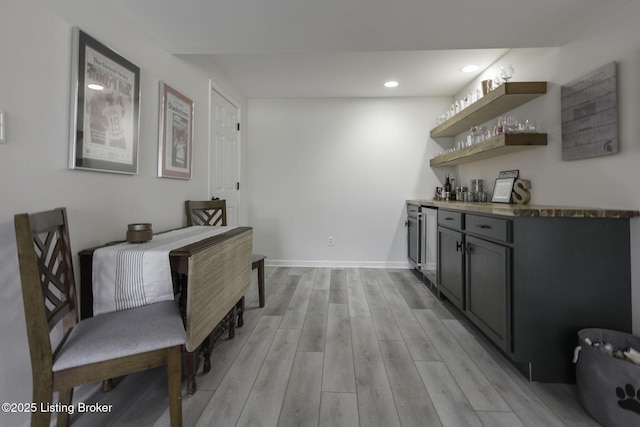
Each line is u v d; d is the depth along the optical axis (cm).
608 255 154
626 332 154
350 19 177
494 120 292
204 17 174
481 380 158
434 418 131
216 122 297
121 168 165
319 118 399
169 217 216
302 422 128
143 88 187
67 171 135
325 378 159
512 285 159
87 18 144
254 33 192
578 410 136
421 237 330
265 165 404
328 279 345
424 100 393
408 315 242
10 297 112
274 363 173
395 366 170
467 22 179
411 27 185
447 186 377
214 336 174
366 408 136
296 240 406
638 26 150
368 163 399
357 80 334
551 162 211
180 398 116
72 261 134
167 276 138
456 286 235
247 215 398
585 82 179
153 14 170
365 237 402
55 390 100
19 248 92
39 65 121
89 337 109
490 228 181
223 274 173
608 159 167
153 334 113
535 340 156
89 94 142
